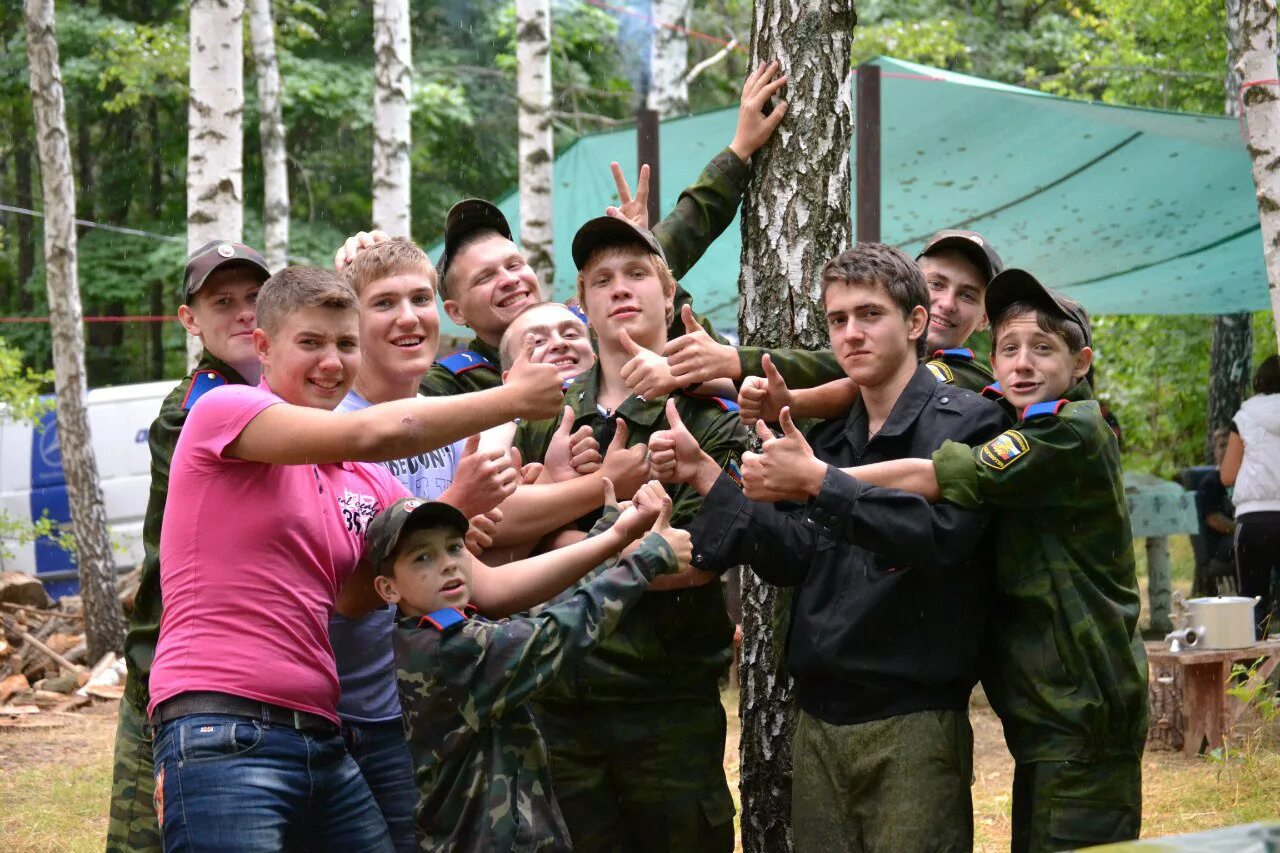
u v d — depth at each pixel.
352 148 21.69
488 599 3.13
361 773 3.25
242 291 3.69
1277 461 8.09
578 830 3.62
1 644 9.66
